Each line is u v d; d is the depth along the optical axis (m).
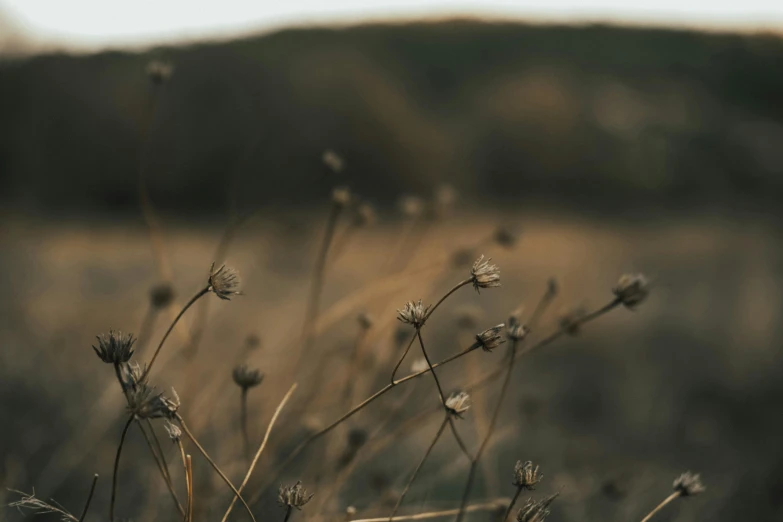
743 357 4.77
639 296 1.51
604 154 25.67
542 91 26.22
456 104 35.56
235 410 2.46
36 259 6.39
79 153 17.34
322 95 19.17
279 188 12.38
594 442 3.23
